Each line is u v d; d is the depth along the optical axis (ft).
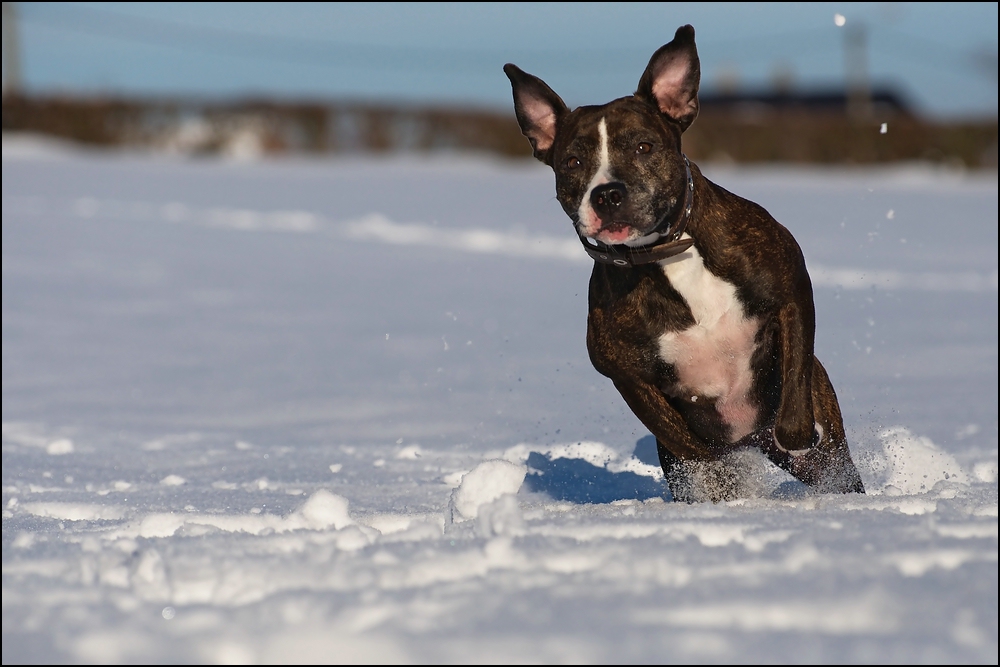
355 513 22.57
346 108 201.57
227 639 12.59
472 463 31.76
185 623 13.30
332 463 32.14
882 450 28.48
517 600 13.53
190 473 30.63
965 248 88.63
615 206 23.18
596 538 16.75
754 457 26.53
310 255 85.56
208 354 51.65
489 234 97.04
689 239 23.54
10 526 21.75
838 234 96.37
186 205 114.11
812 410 23.67
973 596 13.10
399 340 54.75
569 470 30.71
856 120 213.25
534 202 122.01
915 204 124.36
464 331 56.85
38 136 192.65
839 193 137.49
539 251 89.20
